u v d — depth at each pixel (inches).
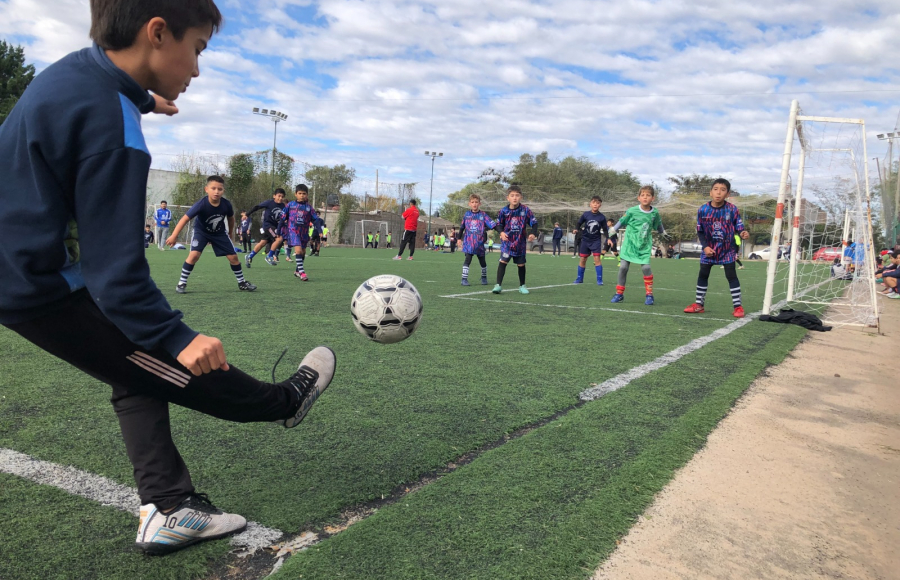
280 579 58.6
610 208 1755.7
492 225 405.1
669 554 67.2
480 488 80.9
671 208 1644.9
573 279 522.0
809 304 350.9
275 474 84.7
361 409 115.0
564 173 2292.1
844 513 80.2
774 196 1286.9
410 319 103.1
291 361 154.6
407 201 1601.9
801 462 97.9
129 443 62.7
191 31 54.1
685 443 101.4
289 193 1374.3
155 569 61.2
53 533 67.1
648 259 318.0
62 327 53.1
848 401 136.9
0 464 84.8
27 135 47.1
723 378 149.8
